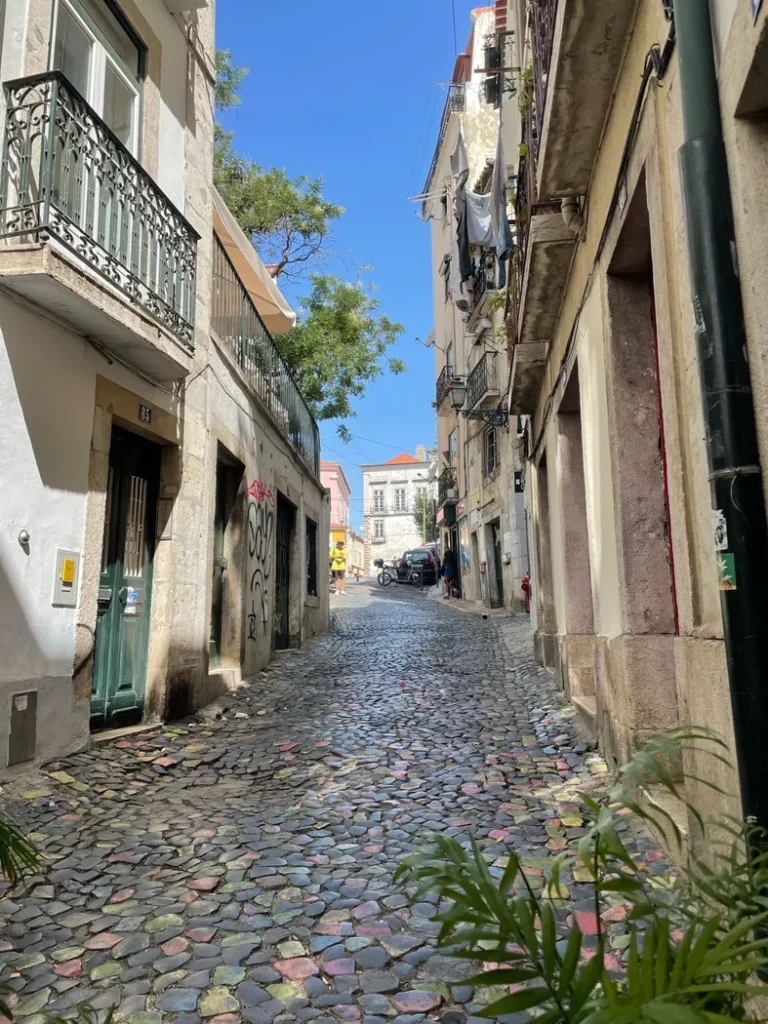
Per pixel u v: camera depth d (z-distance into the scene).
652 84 3.08
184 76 7.23
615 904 2.58
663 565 4.01
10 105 4.51
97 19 5.81
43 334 4.70
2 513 4.31
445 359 26.56
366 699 7.33
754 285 2.18
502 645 11.41
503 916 1.26
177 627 6.46
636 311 4.22
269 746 5.61
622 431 4.13
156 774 4.87
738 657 2.10
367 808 4.06
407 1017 2.11
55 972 2.42
